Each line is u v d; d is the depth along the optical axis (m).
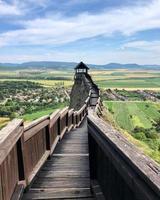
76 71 51.66
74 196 5.62
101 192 4.82
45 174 7.06
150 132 57.09
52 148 8.98
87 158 8.72
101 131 4.18
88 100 27.70
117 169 3.38
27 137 5.69
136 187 2.69
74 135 13.52
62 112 12.15
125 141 3.53
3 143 3.88
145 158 2.83
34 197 5.58
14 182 4.87
